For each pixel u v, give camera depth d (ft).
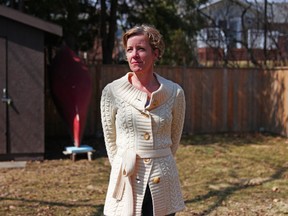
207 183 21.85
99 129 37.14
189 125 39.09
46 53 37.73
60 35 27.66
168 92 8.80
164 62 57.47
